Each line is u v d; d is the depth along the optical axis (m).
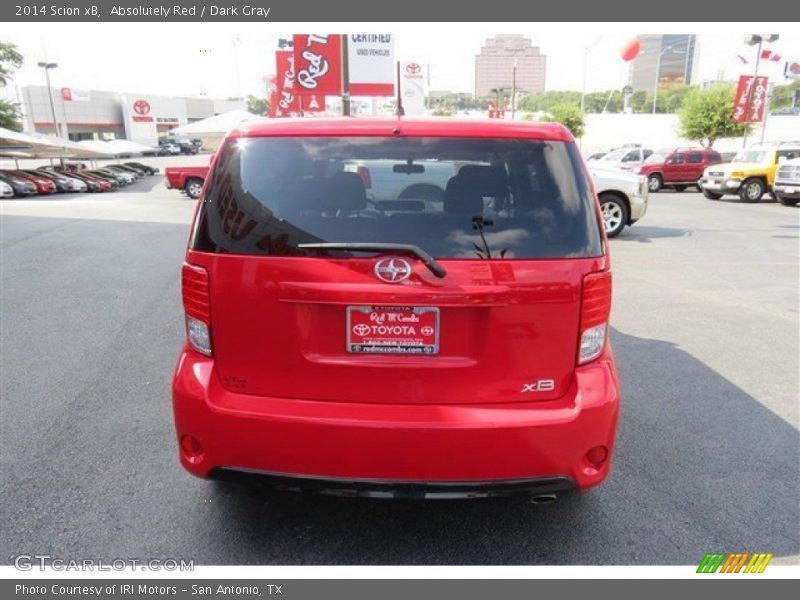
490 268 2.38
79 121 68.75
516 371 2.47
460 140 2.52
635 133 52.53
